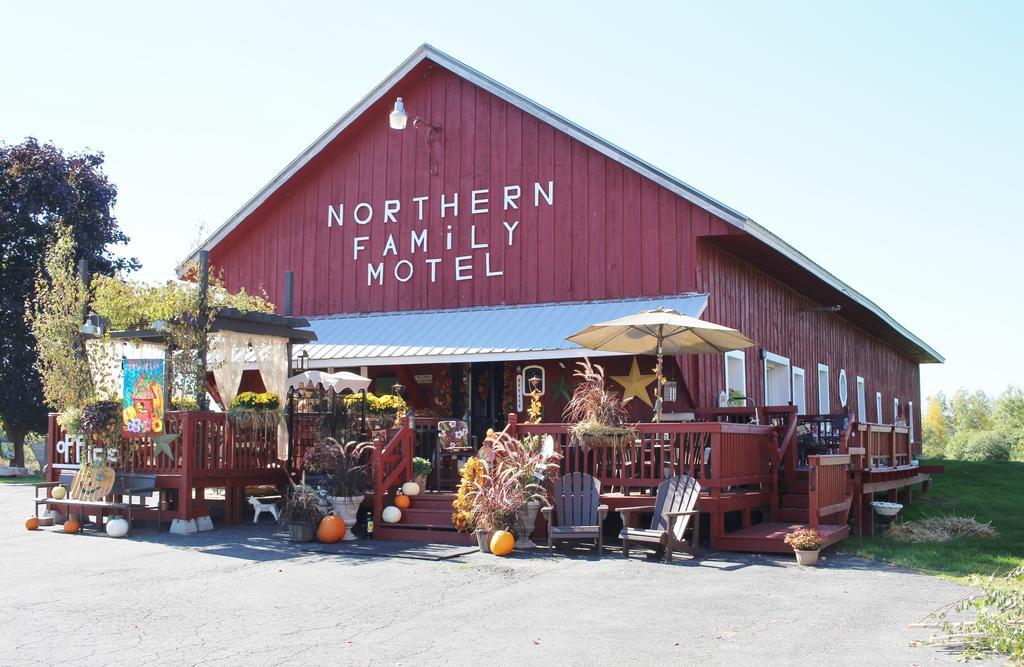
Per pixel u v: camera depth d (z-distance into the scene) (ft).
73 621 30.89
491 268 75.46
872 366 125.39
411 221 79.46
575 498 48.26
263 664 25.79
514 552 46.11
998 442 184.34
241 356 60.23
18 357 112.27
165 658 26.32
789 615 32.27
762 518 54.08
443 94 79.36
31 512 63.36
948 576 39.99
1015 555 46.68
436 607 33.35
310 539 49.57
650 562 43.37
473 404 73.87
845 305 99.60
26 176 116.98
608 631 29.84
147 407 54.24
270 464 58.70
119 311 57.00
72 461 57.36
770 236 68.80
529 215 74.54
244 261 86.74
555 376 71.05
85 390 59.41
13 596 35.04
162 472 53.98
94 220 126.00
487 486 48.98
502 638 28.89
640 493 51.26
